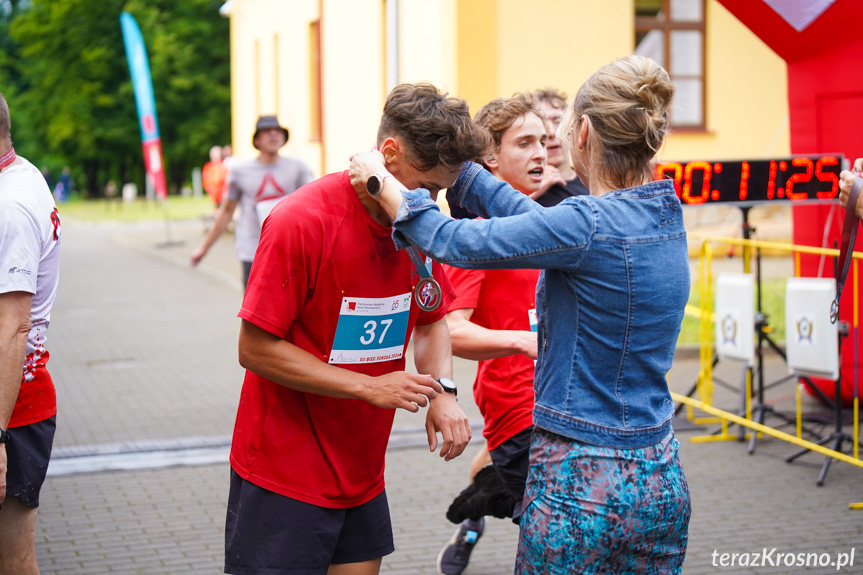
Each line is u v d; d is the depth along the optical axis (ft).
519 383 14.15
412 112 9.73
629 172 9.53
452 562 17.15
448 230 9.25
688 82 60.23
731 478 23.12
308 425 10.72
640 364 9.43
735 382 33.71
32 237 11.86
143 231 112.37
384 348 10.93
